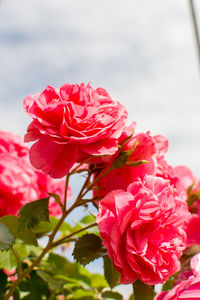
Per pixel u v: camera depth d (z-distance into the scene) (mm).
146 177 470
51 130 453
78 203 494
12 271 618
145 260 442
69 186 658
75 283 673
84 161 475
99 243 501
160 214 453
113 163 472
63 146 461
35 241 516
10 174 612
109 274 513
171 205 461
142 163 479
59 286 610
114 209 457
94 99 479
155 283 449
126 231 451
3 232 489
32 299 616
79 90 471
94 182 483
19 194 610
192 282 458
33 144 464
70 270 683
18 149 649
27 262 636
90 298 673
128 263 448
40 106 461
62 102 454
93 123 458
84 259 492
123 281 449
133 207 452
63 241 506
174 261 455
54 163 458
